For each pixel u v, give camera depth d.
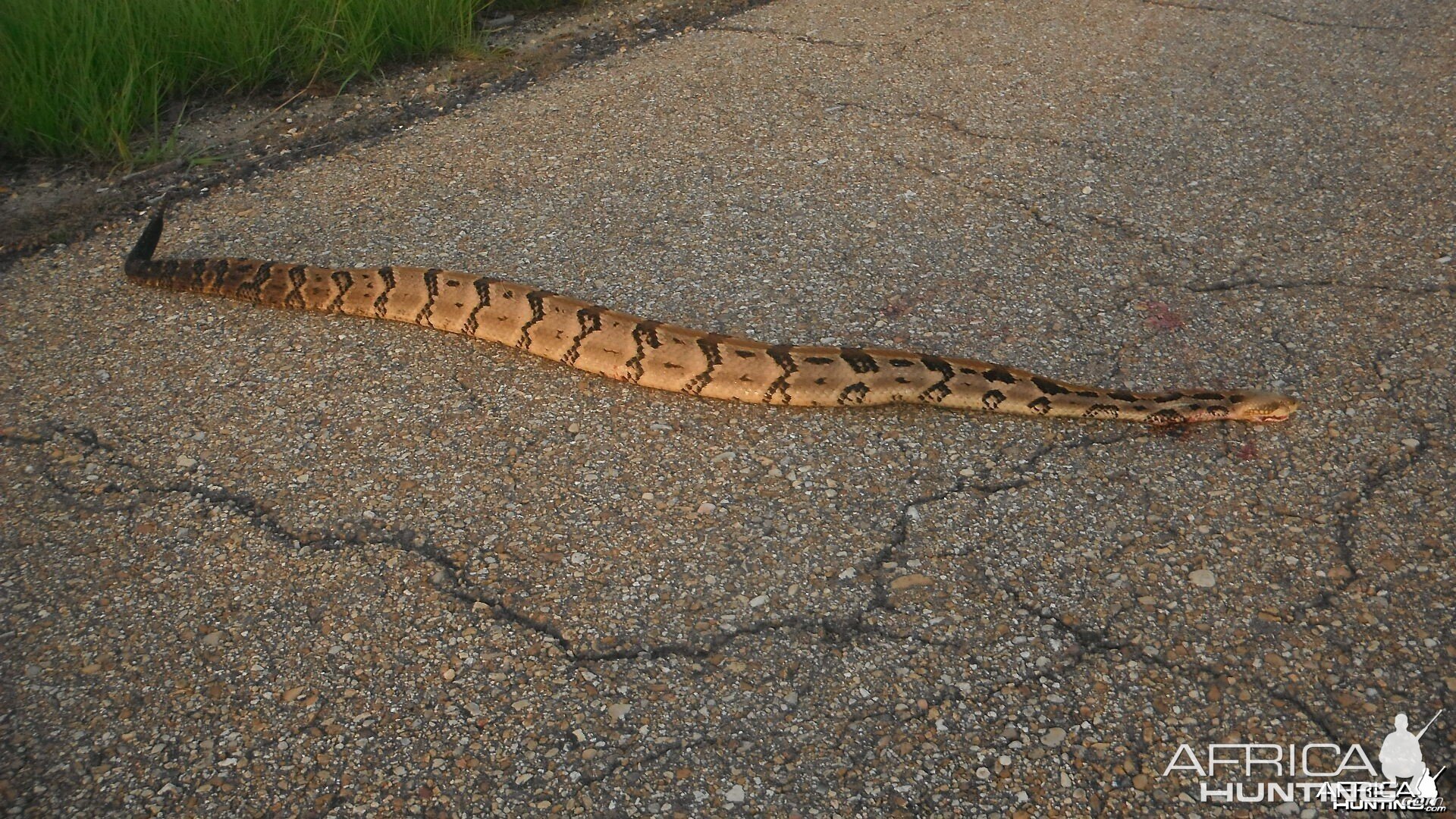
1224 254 6.06
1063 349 5.37
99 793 3.42
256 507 4.51
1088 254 6.08
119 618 4.02
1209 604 4.03
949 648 3.87
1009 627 3.95
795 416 4.99
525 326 5.38
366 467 4.70
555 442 4.84
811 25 9.07
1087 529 4.36
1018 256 6.06
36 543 4.34
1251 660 3.81
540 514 4.45
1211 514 4.43
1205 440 4.82
